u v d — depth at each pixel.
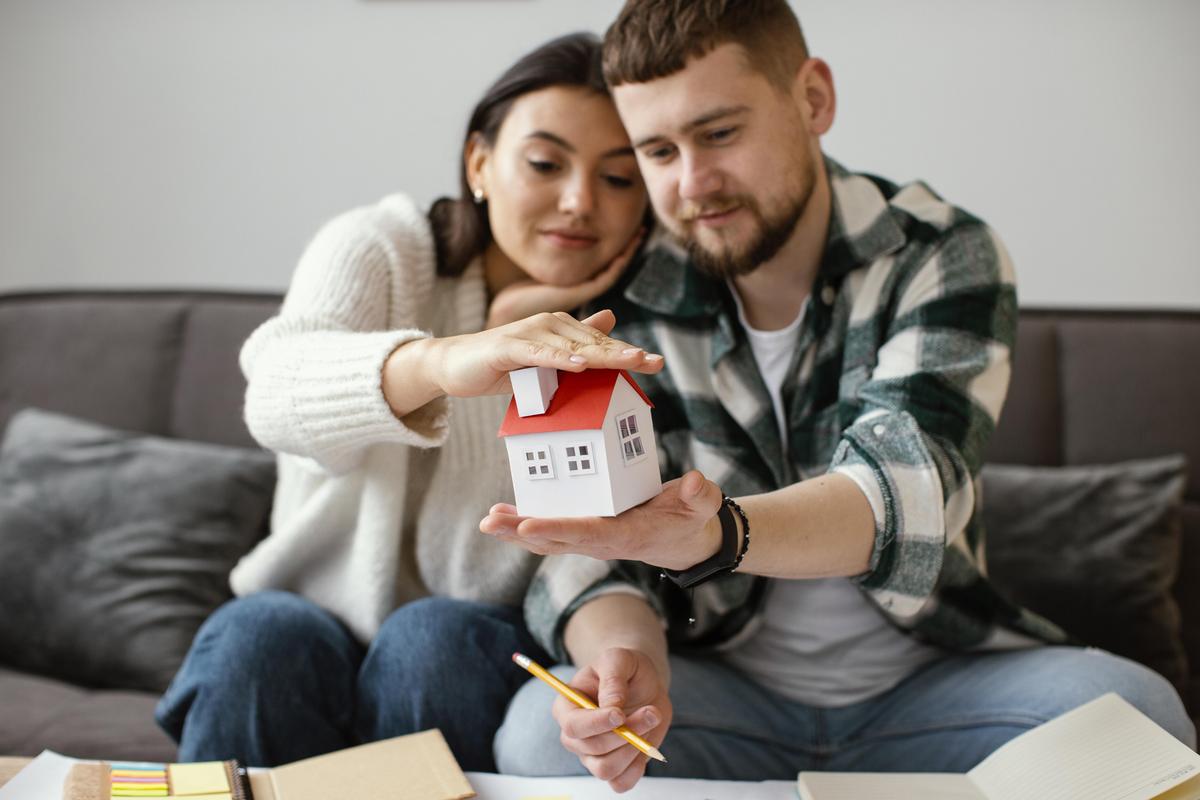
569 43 1.18
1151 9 1.82
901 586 0.98
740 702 1.13
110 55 2.08
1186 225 1.85
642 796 0.92
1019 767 0.91
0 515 1.63
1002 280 1.12
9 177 2.12
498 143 1.19
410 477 1.20
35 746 1.31
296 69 2.03
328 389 0.97
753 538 0.86
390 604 1.21
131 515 1.62
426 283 1.23
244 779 0.92
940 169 1.90
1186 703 1.47
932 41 1.88
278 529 1.27
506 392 0.87
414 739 0.99
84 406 1.80
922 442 0.97
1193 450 1.60
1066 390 1.65
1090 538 1.53
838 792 0.89
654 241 1.23
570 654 1.09
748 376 1.18
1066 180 1.87
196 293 1.87
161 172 2.08
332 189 2.04
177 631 1.54
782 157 1.07
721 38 1.02
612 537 0.76
